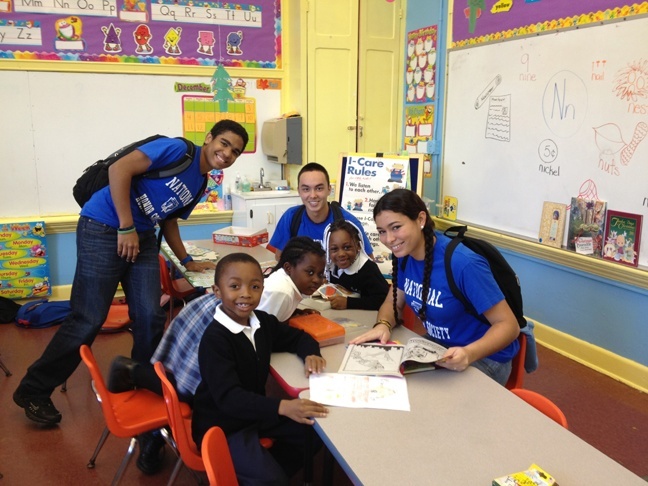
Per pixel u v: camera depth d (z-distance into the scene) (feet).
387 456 4.13
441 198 14.96
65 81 13.91
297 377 5.53
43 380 8.72
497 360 6.39
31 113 13.75
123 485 7.46
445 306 6.14
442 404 4.92
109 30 14.06
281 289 6.54
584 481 3.86
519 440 4.37
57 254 14.38
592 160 10.64
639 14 9.50
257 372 5.72
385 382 5.31
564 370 11.05
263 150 16.29
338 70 15.58
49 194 14.24
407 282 6.56
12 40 13.32
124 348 11.99
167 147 8.18
